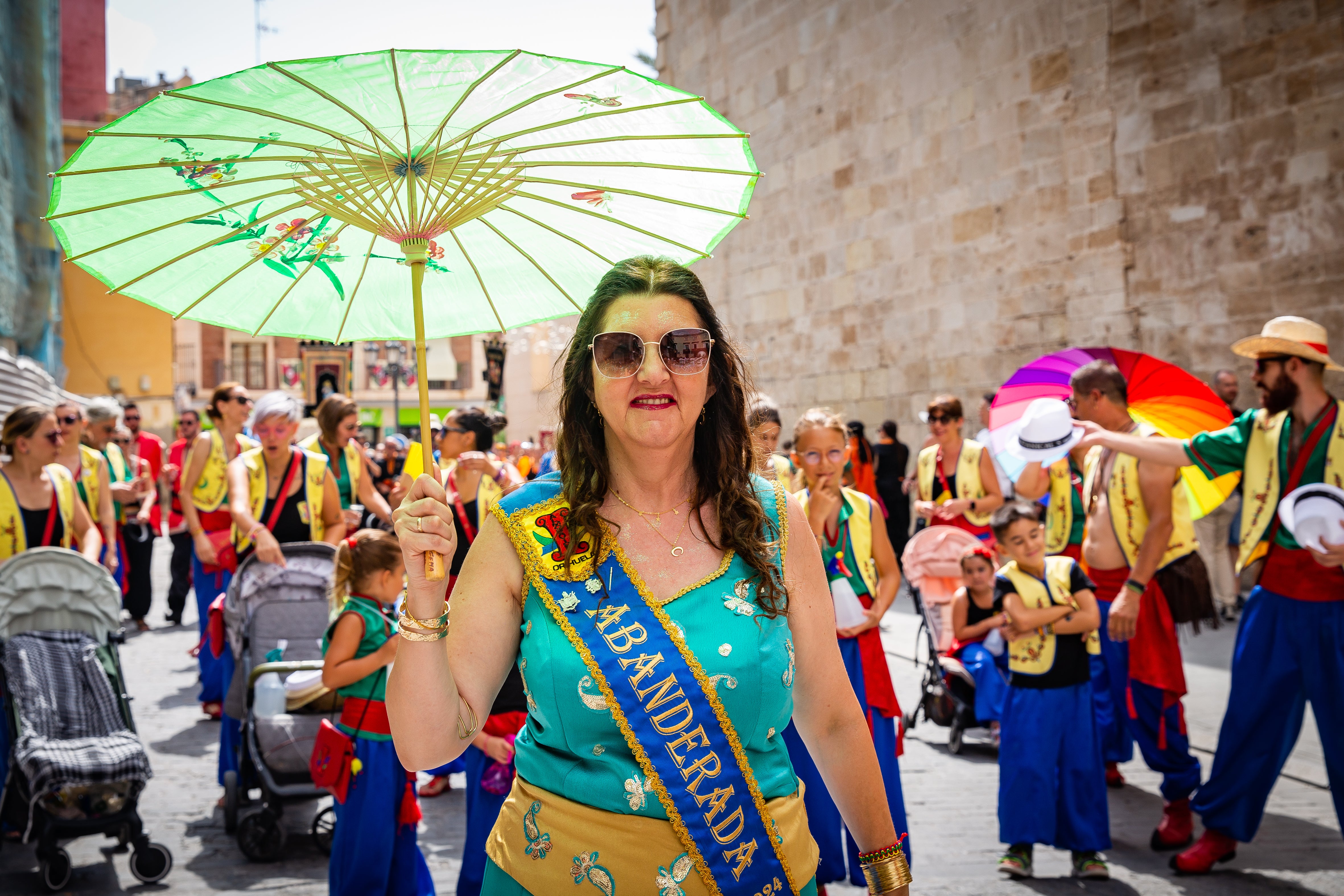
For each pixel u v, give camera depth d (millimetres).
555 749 1887
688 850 1789
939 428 7727
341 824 4102
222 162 1902
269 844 5000
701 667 1831
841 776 2113
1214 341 11547
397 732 1751
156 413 41219
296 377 43594
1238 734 4691
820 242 16984
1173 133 11875
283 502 6164
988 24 13914
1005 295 13859
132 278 2047
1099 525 5852
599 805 1822
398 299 2340
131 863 4699
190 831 5414
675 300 1994
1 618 4945
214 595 7621
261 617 5535
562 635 1851
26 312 17625
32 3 17641
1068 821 4676
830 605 2076
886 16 15492
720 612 1889
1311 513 4316
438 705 1738
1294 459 4582
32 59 17719
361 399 41812
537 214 2232
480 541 1943
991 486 7480
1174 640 5211
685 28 19984
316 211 2107
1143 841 5246
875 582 4480
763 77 18016
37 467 5625
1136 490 5625
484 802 4094
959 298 14531
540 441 17000
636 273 2008
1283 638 4594
